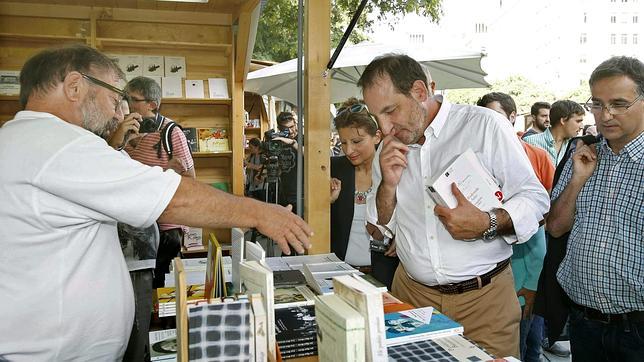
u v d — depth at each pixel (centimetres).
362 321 79
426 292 178
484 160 164
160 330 135
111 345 130
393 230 191
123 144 236
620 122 162
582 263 177
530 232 156
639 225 163
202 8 402
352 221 242
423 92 162
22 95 132
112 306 129
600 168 177
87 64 132
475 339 170
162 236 279
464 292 170
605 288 171
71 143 116
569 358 341
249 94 675
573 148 191
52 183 112
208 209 121
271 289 97
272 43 1070
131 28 408
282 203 350
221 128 438
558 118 371
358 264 243
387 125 166
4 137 118
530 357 299
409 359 110
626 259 166
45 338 118
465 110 172
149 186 116
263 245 304
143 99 287
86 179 113
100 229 128
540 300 202
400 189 182
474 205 151
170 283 187
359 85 170
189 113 434
